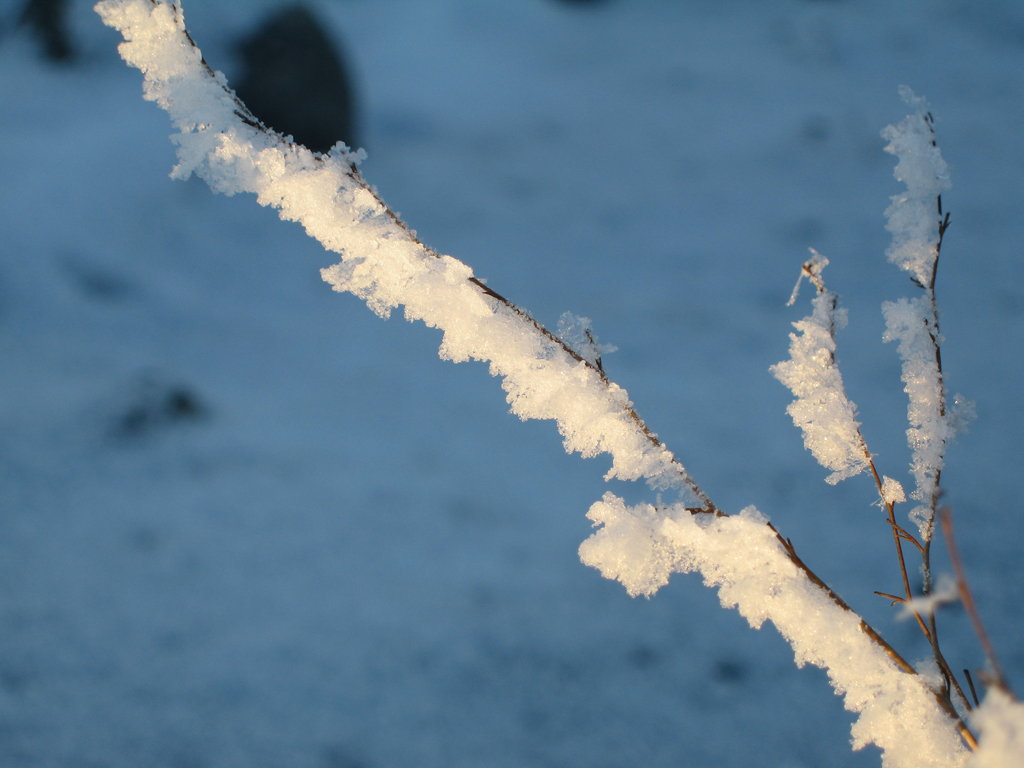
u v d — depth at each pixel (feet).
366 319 24.91
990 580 12.85
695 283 26.99
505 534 14.61
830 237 29.66
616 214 32.40
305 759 9.69
